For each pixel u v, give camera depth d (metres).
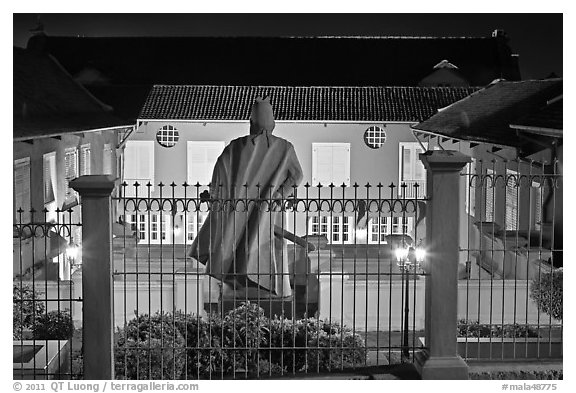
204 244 17.94
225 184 17.69
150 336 13.50
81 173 31.89
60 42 48.78
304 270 21.08
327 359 14.24
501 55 48.81
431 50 48.84
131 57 48.62
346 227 37.50
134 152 39.16
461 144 31.25
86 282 12.13
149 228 13.05
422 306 21.45
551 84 30.27
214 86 40.78
